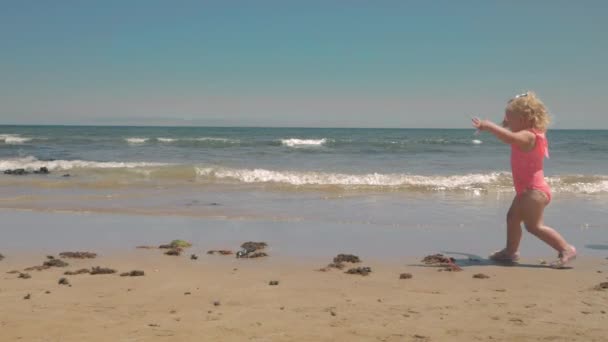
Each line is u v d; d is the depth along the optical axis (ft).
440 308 14.01
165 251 22.18
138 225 28.66
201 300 14.75
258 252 21.94
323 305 14.26
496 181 49.24
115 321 12.68
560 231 27.63
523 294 15.66
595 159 82.94
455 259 21.20
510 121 21.02
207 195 40.98
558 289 16.34
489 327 12.38
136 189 44.06
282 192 42.93
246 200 38.50
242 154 86.69
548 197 20.33
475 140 136.77
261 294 15.44
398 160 77.20
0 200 37.27
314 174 52.70
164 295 15.28
